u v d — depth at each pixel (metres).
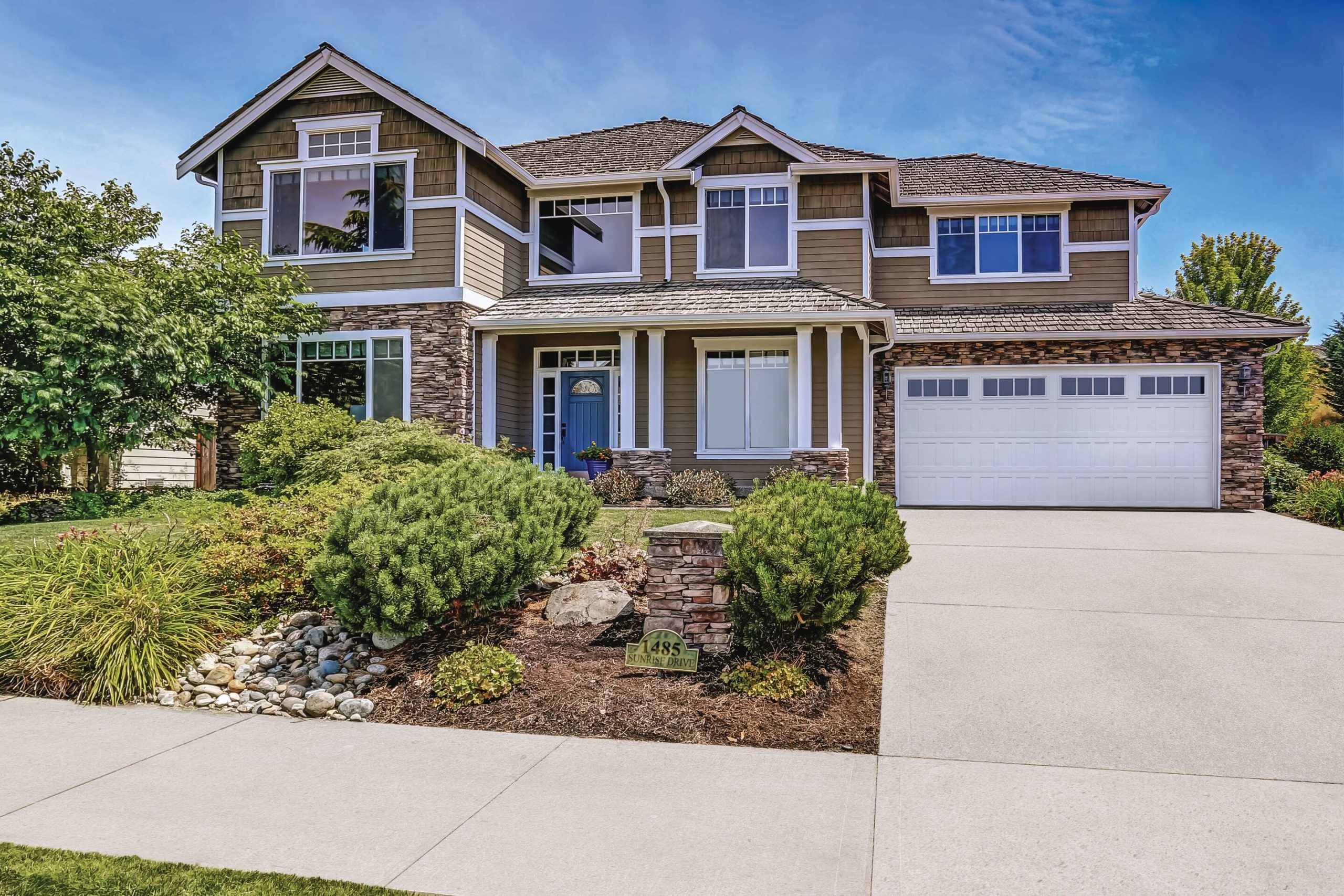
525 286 17.64
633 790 4.79
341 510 7.45
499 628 7.49
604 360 17.14
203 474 21.22
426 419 14.32
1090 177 18.12
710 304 15.51
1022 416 16.48
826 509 7.18
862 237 16.66
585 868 3.88
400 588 6.60
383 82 15.31
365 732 5.84
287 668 6.98
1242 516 14.41
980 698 6.10
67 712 6.25
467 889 3.68
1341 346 22.78
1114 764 5.03
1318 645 7.07
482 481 8.16
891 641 7.27
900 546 7.62
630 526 11.64
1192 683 6.29
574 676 6.58
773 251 17.00
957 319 17.09
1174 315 16.61
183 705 6.46
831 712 5.94
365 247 15.58
